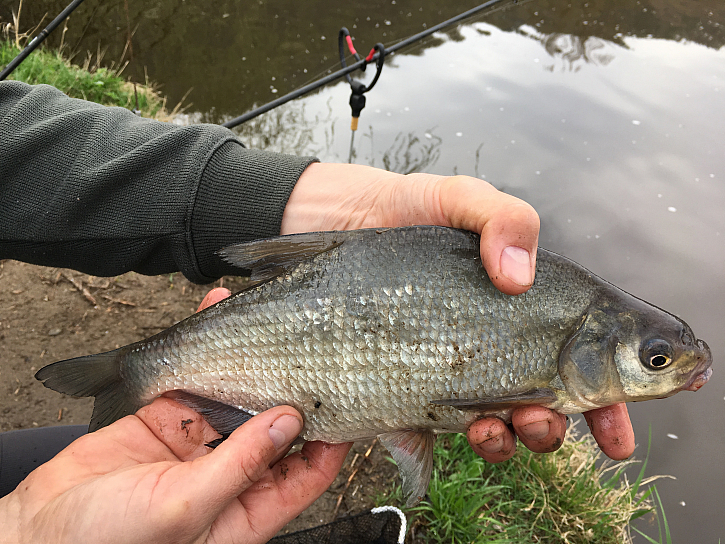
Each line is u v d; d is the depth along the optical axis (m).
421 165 0.80
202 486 0.21
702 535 0.42
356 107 0.57
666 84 1.05
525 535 0.39
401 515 0.33
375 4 1.28
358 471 0.42
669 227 0.72
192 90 0.94
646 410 0.51
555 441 0.26
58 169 0.28
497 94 0.99
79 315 0.53
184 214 0.29
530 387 0.25
